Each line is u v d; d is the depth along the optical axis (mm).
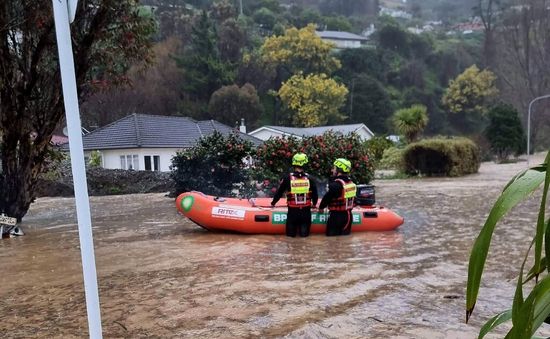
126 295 5094
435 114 72938
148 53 11109
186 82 57125
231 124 55938
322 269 6062
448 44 90438
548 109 60031
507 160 40281
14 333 4141
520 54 65875
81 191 2357
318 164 12180
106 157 31000
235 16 73562
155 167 31297
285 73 67750
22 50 10391
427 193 16375
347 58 75312
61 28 2324
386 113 69250
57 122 10984
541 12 63031
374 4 117875
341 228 8469
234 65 62312
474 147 27047
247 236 8578
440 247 7375
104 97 48969
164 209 13562
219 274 5895
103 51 10648
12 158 10695
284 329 4035
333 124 65375
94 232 9523
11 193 10742
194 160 13633
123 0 10180
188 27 66312
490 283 5285
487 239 1027
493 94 71125
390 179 24609
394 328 4020
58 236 9453
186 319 4324
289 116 63938
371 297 4879
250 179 13133
